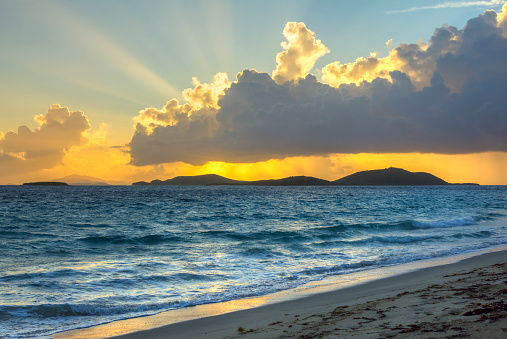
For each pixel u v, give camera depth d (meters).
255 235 30.22
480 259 17.64
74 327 9.62
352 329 7.21
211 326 9.17
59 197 110.69
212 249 22.98
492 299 8.62
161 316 10.45
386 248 22.64
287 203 84.69
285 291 13.01
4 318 10.27
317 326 7.80
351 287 13.13
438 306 8.38
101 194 140.88
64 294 12.74
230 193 165.38
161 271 16.23
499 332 6.07
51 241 26.88
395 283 13.25
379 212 56.59
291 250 21.97
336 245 23.78
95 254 21.48
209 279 14.95
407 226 35.03
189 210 63.09
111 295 12.65
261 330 8.09
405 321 7.36
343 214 53.84
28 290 13.16
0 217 47.75
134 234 31.48
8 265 18.08
